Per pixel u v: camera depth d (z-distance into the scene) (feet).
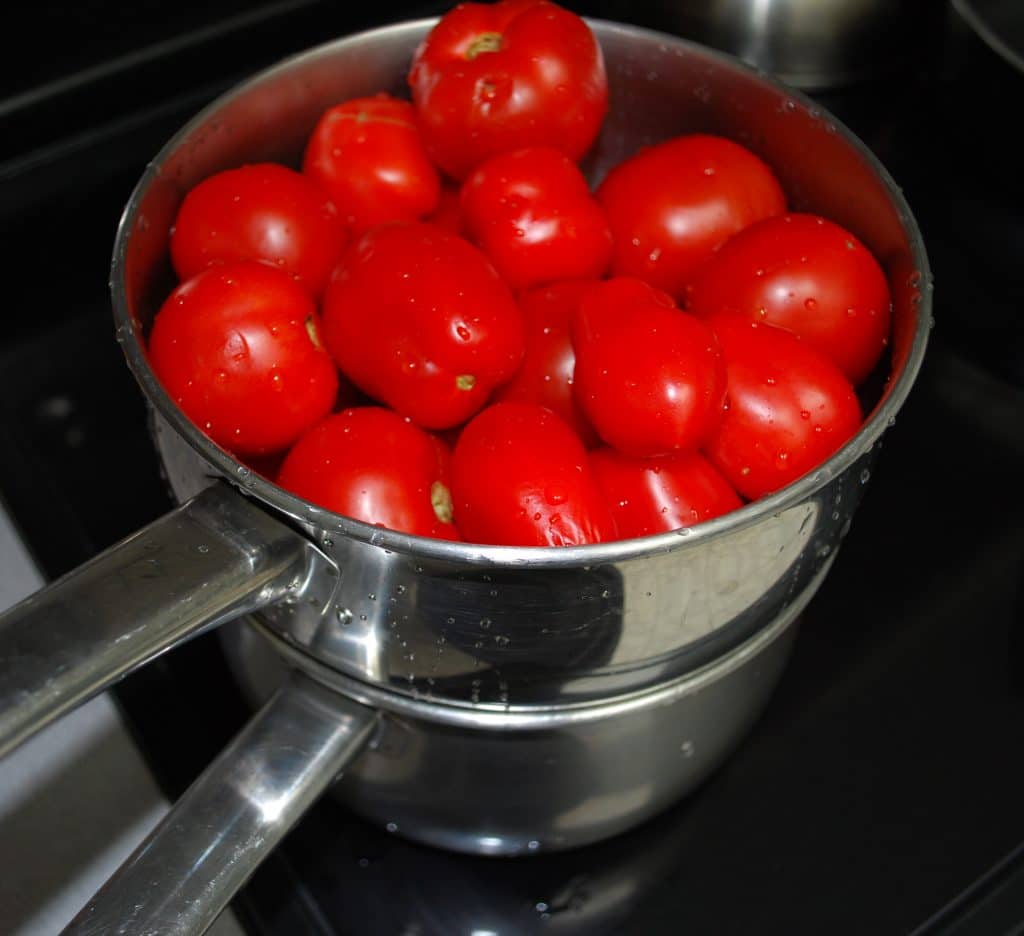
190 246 1.49
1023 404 1.80
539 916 1.46
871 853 1.48
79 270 1.91
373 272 1.40
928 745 1.54
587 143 1.62
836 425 1.40
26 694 1.13
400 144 1.58
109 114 2.00
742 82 1.57
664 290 1.61
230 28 2.02
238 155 1.58
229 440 1.41
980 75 1.74
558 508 1.32
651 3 2.01
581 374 1.38
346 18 2.10
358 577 1.20
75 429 1.77
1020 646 1.61
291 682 1.35
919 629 1.62
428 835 1.45
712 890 1.47
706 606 1.24
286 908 1.45
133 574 1.19
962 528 1.69
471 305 1.38
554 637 1.22
